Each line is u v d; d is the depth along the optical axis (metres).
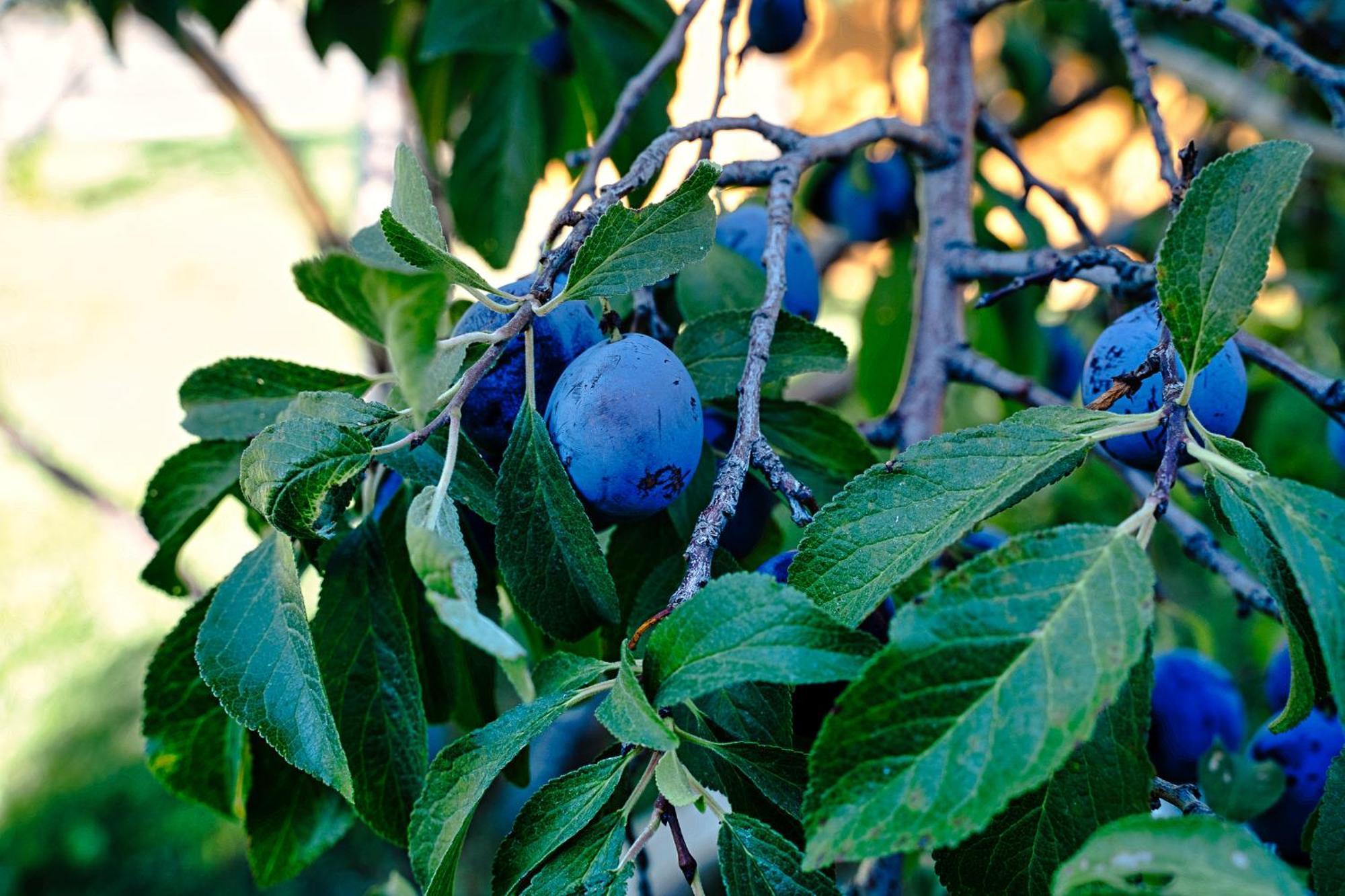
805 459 0.68
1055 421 0.58
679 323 0.71
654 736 0.55
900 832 0.53
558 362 0.63
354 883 1.52
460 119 1.06
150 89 4.70
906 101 1.43
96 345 3.26
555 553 0.61
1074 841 0.56
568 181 1.03
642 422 0.61
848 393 1.32
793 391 1.31
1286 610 0.56
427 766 0.63
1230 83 1.07
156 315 3.44
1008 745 0.53
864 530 0.58
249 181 4.33
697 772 0.59
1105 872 0.53
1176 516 0.72
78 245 3.86
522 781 0.71
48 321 3.39
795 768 0.57
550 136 0.99
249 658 0.61
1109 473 1.07
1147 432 0.63
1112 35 1.17
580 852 0.57
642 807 0.69
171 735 0.67
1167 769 0.75
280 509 0.59
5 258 3.74
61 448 2.76
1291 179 0.57
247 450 0.59
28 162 3.86
